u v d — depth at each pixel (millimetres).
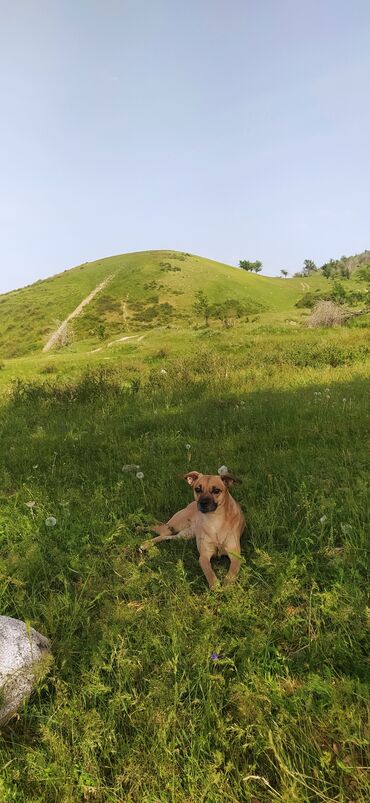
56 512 2268
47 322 42562
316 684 1127
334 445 2811
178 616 1460
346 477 2213
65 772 1044
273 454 2748
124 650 1300
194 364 6730
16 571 1801
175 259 56062
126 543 1942
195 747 1064
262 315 25375
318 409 3654
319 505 1981
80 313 43906
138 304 44812
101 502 2312
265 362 6570
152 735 1120
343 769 973
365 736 1023
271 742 1008
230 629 1426
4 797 1003
